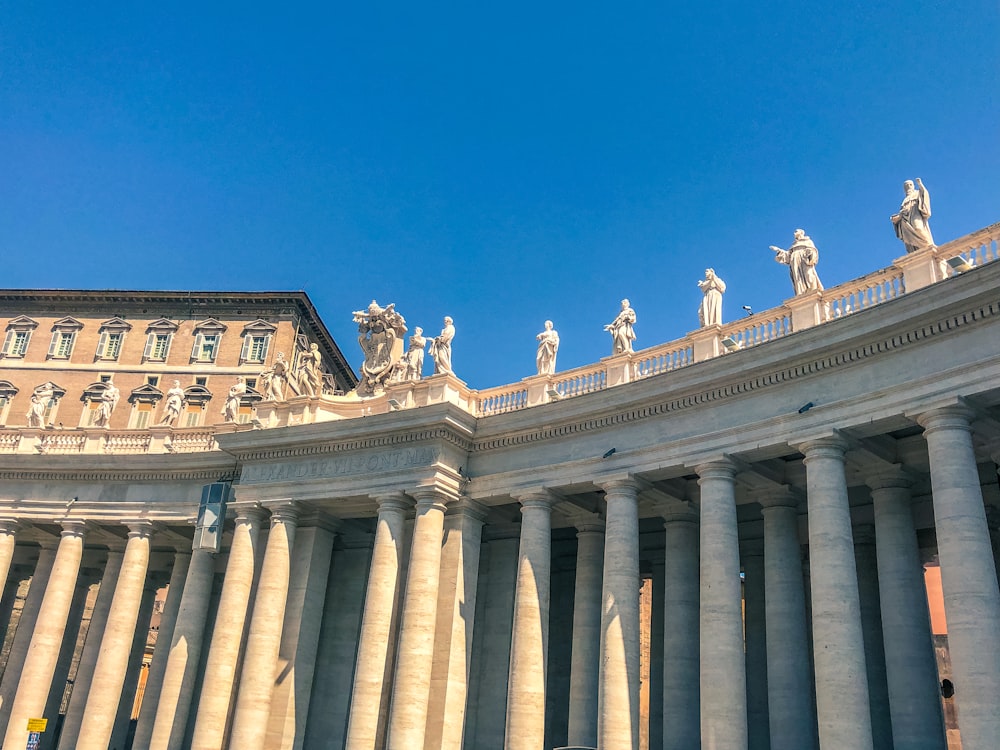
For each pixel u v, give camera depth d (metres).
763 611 30.69
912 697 22.28
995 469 25.47
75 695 36.94
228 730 31.61
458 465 30.06
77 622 42.06
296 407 35.50
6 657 54.06
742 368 23.64
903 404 20.66
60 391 64.56
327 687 32.94
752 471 25.89
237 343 64.75
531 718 25.47
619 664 24.08
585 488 27.72
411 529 31.19
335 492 31.58
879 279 22.80
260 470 34.16
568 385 29.77
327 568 33.75
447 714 27.31
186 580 36.94
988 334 19.69
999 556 25.36
